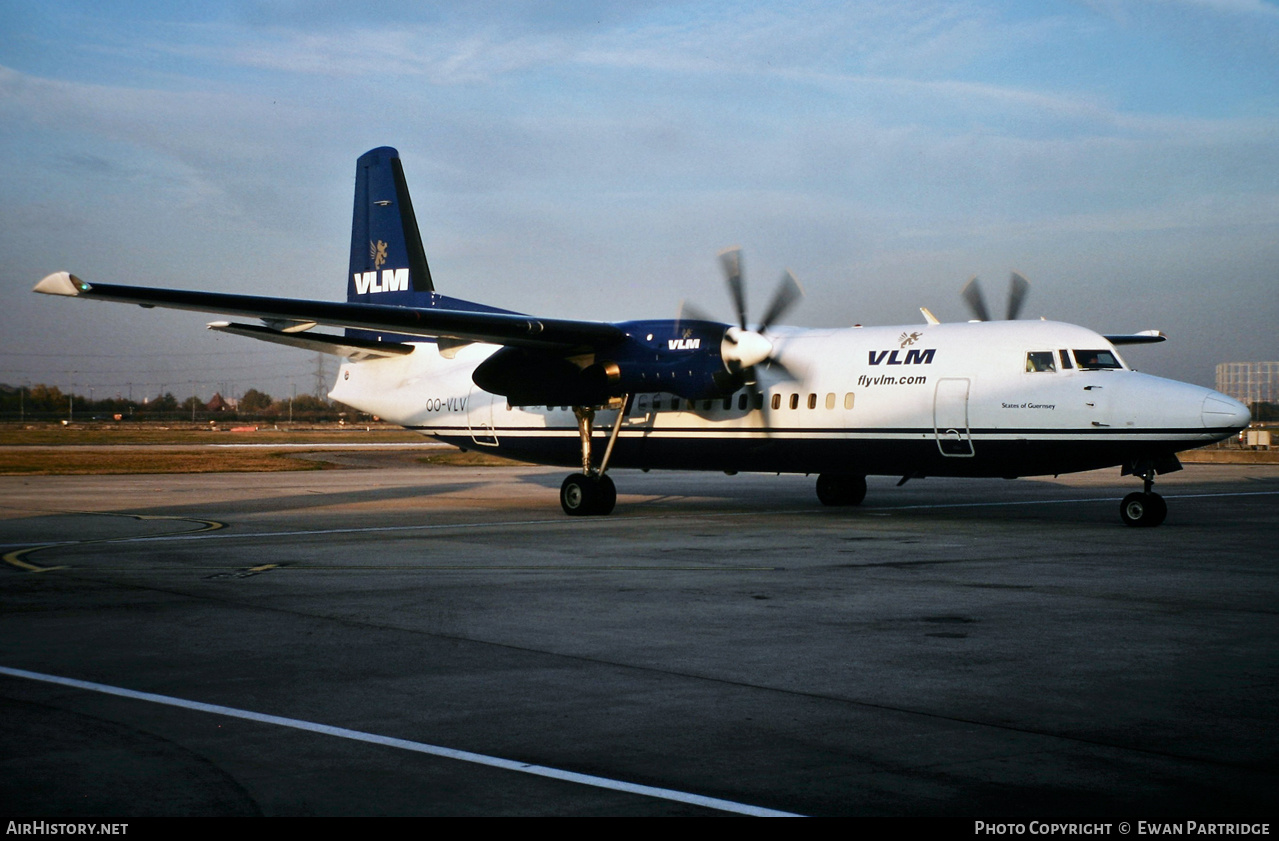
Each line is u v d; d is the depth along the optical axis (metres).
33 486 28.86
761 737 5.59
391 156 24.25
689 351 19.05
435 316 17.91
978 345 17.27
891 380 17.81
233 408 183.25
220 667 7.22
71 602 9.88
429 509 21.30
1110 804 4.60
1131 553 13.31
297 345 22.78
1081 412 16.08
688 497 24.50
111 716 6.00
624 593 10.33
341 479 32.81
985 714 6.02
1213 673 6.98
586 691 6.56
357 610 9.44
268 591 10.52
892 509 20.62
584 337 19.36
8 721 5.89
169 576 11.61
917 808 4.56
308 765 5.15
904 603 9.70
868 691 6.55
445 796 4.72
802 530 16.39
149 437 84.62
